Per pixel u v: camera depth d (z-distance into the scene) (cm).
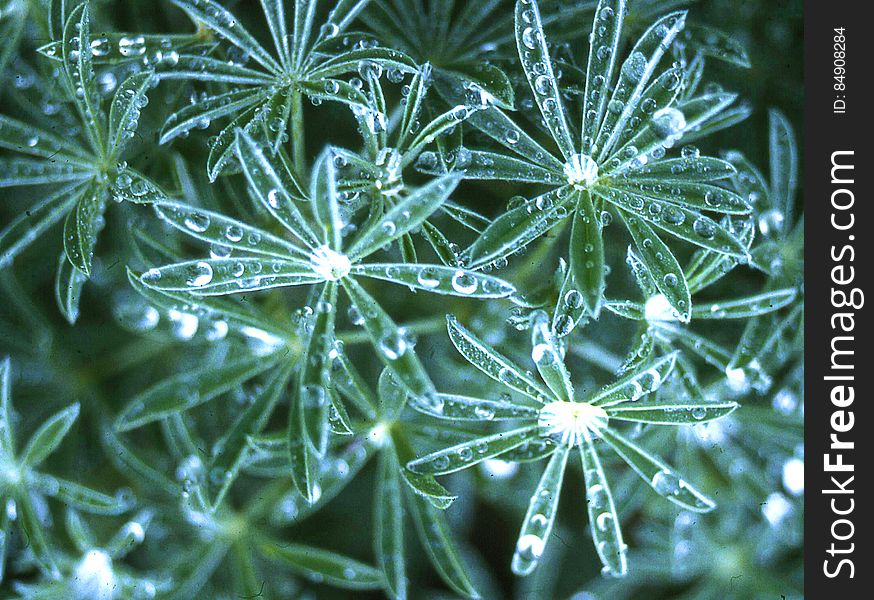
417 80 45
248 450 46
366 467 54
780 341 48
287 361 47
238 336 47
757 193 48
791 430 50
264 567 52
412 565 53
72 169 46
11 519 48
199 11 45
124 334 53
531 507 45
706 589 53
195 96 47
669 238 51
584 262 44
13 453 48
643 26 50
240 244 44
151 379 53
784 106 52
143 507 51
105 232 52
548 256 49
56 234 52
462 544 53
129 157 49
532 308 46
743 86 52
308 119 50
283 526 53
